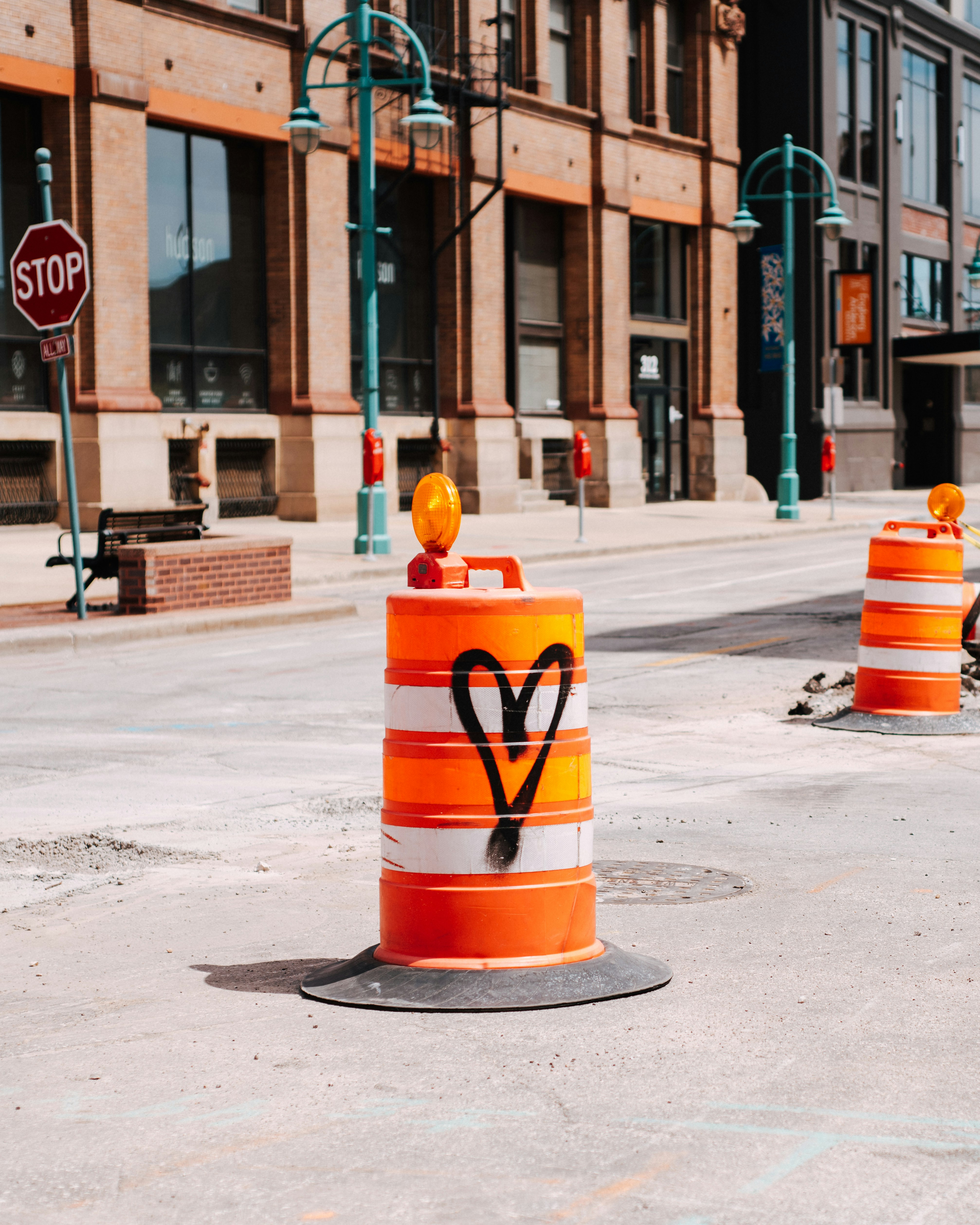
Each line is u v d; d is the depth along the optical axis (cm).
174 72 2744
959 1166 358
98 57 2589
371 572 2212
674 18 4094
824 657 1384
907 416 5256
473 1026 466
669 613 1728
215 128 2844
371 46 3070
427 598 486
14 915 619
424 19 3231
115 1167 366
